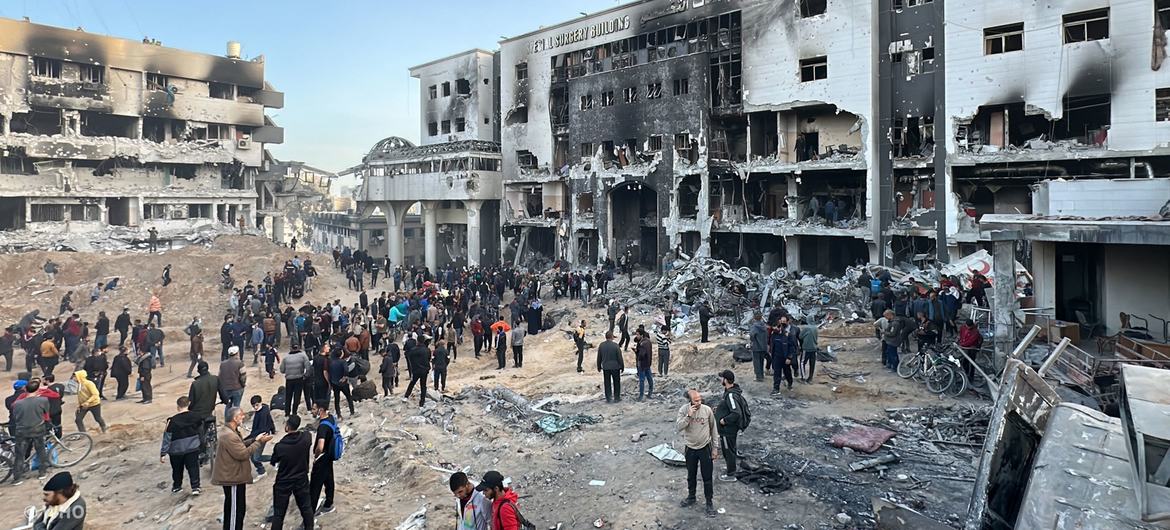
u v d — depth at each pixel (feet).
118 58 160.56
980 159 98.22
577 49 150.10
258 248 155.43
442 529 30.94
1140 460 19.19
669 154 131.34
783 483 34.22
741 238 129.29
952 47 100.73
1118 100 86.94
